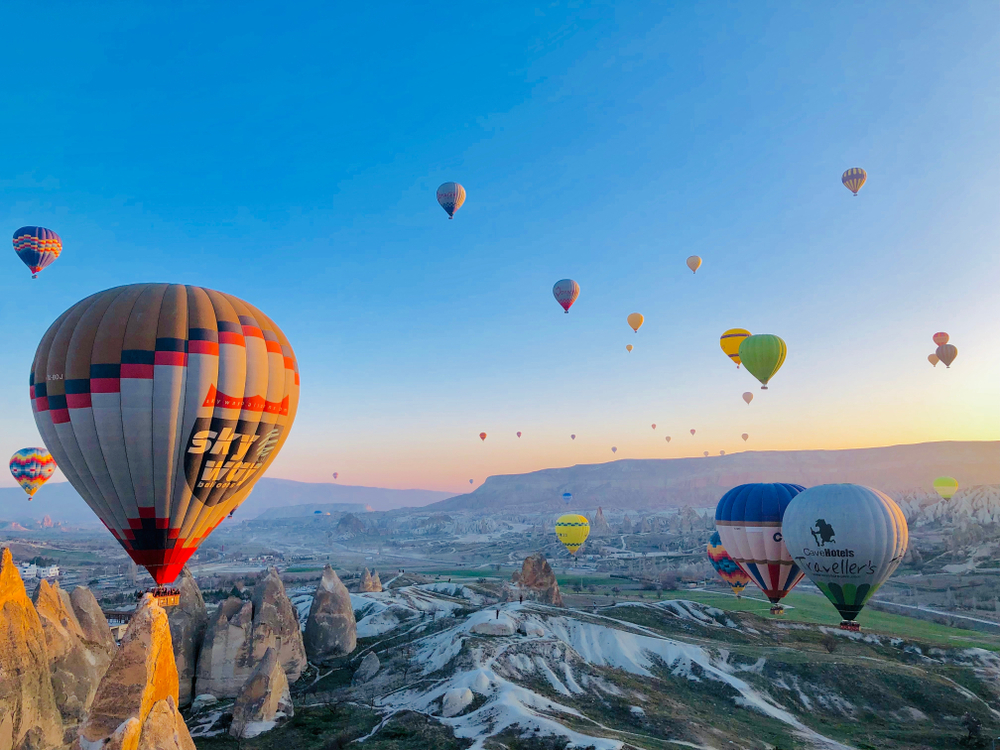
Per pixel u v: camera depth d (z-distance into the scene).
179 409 36.25
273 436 40.34
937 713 59.34
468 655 62.38
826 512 51.03
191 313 37.62
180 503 37.31
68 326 36.81
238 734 49.50
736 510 60.22
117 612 65.38
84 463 36.19
